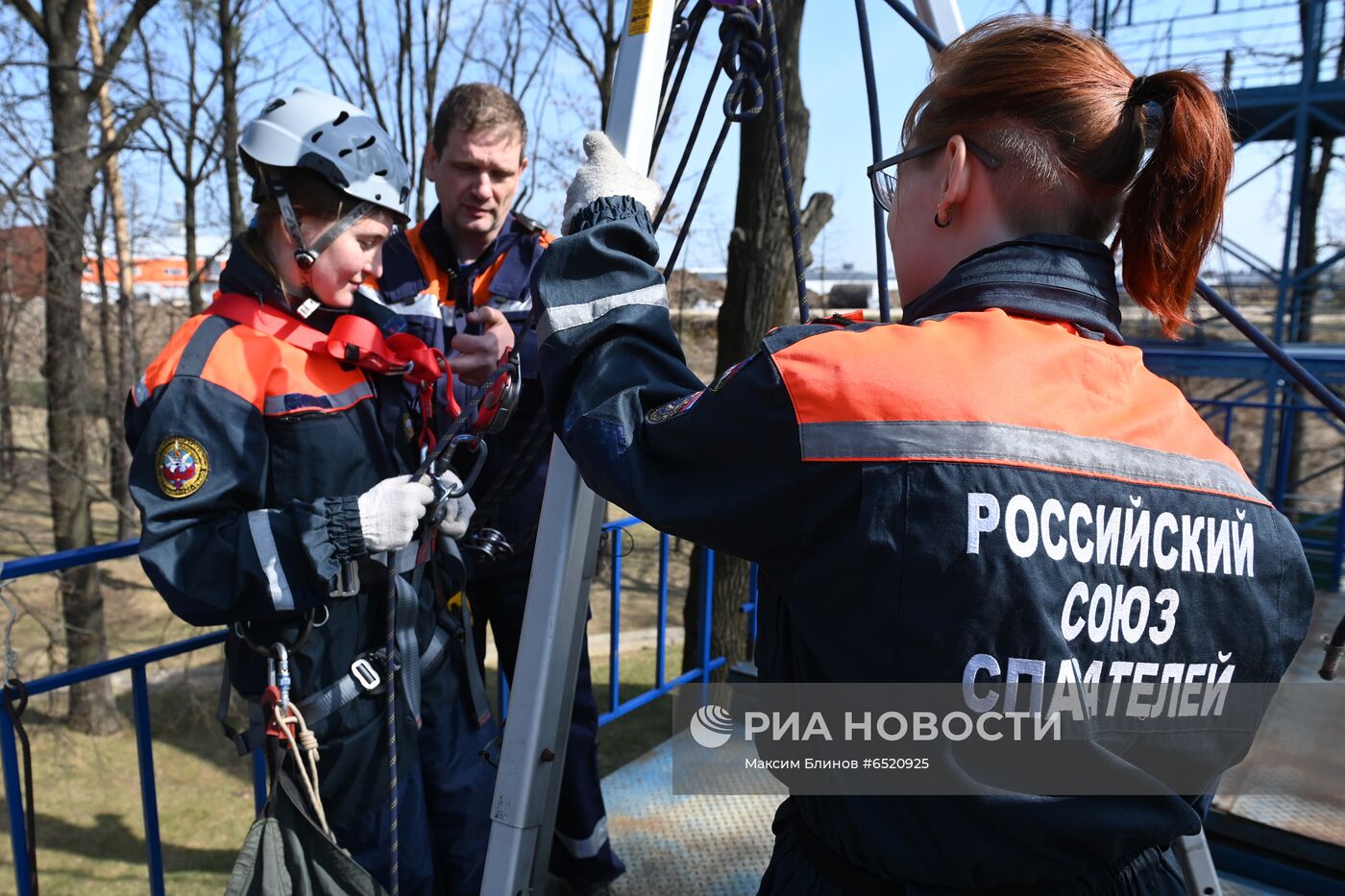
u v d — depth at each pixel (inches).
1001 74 34.1
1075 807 31.4
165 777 288.0
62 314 337.1
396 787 54.5
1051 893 33.4
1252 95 289.4
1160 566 31.5
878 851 33.0
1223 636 33.1
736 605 240.5
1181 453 33.4
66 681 61.8
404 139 474.9
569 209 45.2
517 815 48.6
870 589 30.2
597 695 309.3
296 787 53.9
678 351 40.1
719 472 32.8
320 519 51.9
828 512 30.7
